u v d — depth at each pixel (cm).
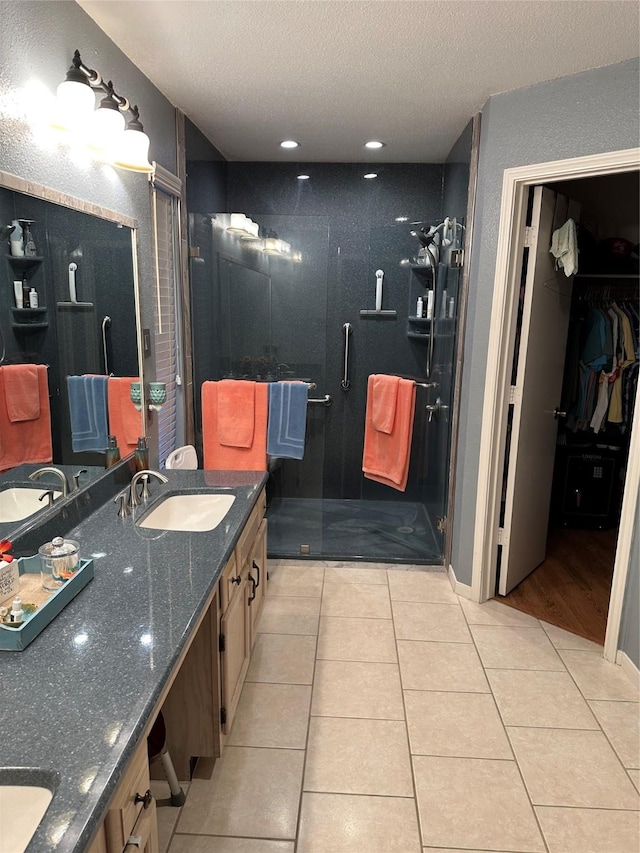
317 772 196
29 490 174
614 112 233
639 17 192
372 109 288
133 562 169
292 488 395
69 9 183
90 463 211
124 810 102
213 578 159
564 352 335
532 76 244
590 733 216
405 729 216
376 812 181
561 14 190
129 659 122
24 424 171
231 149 367
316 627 282
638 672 241
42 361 179
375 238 390
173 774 179
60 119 170
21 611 130
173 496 234
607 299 399
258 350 372
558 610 303
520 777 195
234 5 187
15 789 94
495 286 278
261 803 183
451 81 250
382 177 399
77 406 200
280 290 371
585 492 417
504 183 268
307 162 399
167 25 202
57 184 183
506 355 285
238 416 340
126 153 200
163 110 270
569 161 247
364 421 416
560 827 176
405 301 388
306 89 261
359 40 212
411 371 388
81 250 199
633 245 389
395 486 373
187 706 183
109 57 212
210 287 341
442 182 397
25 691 112
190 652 179
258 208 406
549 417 329
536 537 343
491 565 309
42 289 177
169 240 294
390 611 298
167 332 295
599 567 356
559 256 292
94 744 99
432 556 354
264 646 266
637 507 243
